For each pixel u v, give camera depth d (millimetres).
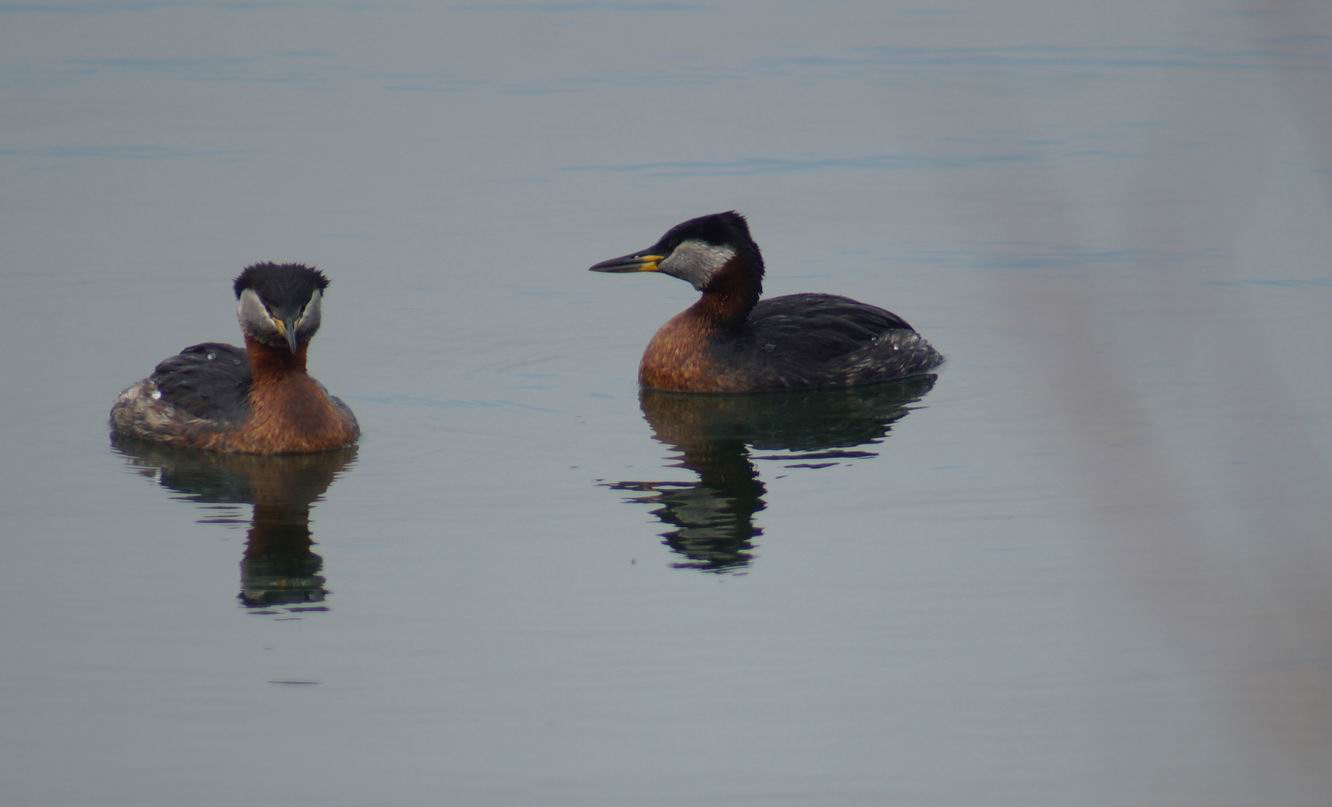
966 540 13625
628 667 11477
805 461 15680
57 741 10508
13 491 14680
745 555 13359
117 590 12680
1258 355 18172
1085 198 24766
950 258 22328
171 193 24875
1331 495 14266
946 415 17078
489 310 20312
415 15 40688
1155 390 17312
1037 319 20000
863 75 33344
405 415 16938
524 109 30844
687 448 16094
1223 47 34875
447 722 10773
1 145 27844
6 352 18297
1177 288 20734
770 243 23016
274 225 23312
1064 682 11203
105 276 20938
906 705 10945
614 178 26141
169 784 10016
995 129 28922
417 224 23547
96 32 38375
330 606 12430
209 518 14070
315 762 10273
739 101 31359
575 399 17609
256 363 15633
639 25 39156
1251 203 24484
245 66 34719
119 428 16203
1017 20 38844
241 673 11391
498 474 15250
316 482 14984
